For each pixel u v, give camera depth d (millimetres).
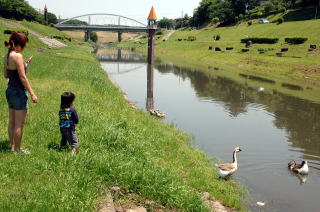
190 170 11492
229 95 32375
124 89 33938
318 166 13656
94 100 17672
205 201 9164
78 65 36375
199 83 40875
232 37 112625
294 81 44750
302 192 11102
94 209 6512
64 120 8641
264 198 10539
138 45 172375
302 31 86125
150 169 9047
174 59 87188
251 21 122125
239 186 11250
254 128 19969
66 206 6117
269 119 22516
